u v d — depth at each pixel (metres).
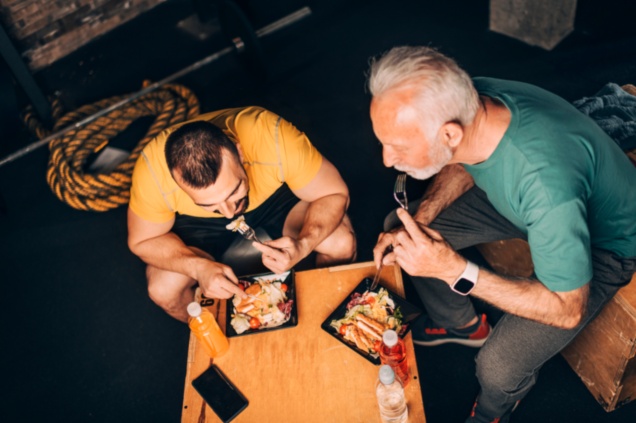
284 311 1.99
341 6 4.06
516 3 3.48
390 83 1.49
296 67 3.73
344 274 2.09
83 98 3.84
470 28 3.73
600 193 1.64
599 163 1.61
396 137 1.52
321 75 3.64
